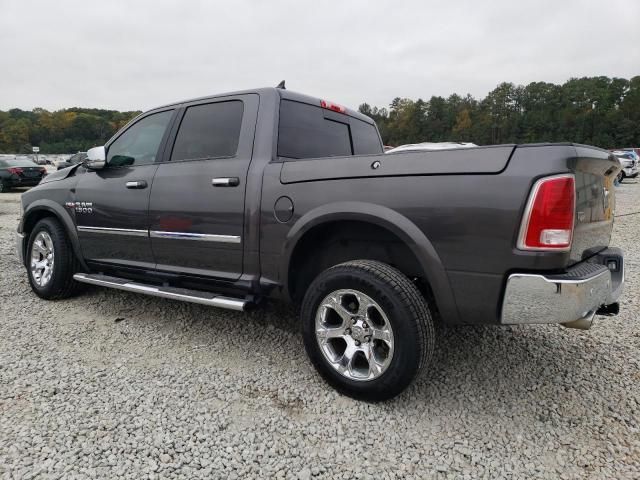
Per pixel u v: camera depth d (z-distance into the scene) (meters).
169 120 3.37
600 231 2.47
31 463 1.87
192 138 3.20
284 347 3.06
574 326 2.26
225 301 2.81
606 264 2.50
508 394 2.48
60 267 3.90
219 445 2.01
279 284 2.68
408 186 2.20
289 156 2.95
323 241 2.71
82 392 2.44
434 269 2.14
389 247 2.53
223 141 3.03
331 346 2.50
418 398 2.42
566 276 1.91
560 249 1.89
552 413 2.30
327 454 1.97
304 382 2.58
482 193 2.01
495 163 2.00
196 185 3.00
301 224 2.51
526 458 1.97
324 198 2.45
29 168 16.52
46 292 3.97
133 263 3.45
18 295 4.20
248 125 2.92
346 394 2.41
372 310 2.30
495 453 1.99
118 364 2.78
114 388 2.48
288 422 2.20
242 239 2.78
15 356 2.87
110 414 2.23
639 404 2.39
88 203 3.67
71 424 2.14
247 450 1.98
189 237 3.03
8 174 16.06
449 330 3.40
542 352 3.02
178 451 1.97
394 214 2.22
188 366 2.77
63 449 1.96
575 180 1.95
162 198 3.17
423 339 2.16
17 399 2.36
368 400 2.35
